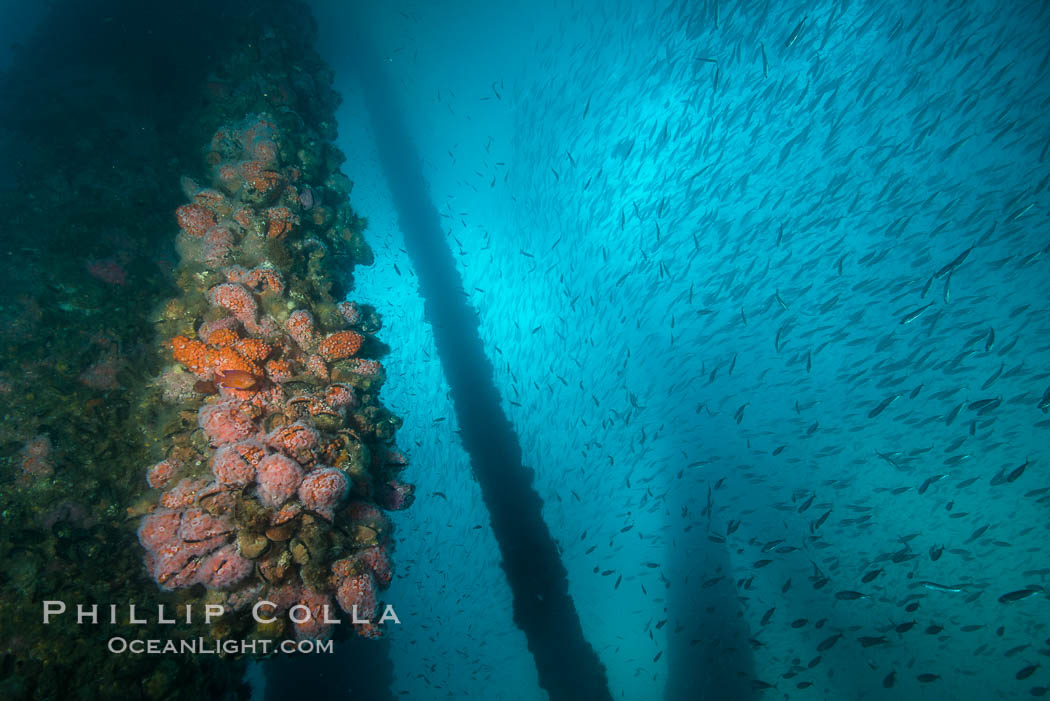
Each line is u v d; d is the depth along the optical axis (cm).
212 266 495
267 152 597
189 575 357
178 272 514
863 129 1413
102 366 466
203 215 528
